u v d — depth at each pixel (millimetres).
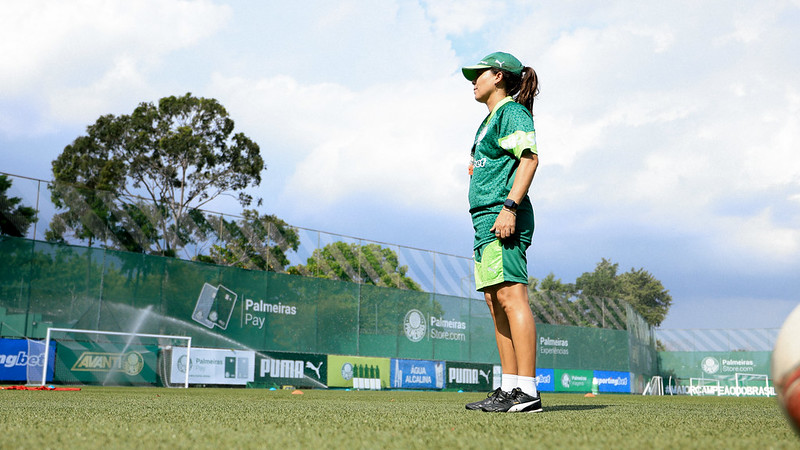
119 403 3307
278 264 17328
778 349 1210
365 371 17969
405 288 19531
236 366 15688
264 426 1672
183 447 1205
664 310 52844
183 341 15391
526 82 2908
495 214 2734
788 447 1211
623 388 25031
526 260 2740
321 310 17703
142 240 15469
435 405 3494
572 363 23328
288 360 16625
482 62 2920
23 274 13680
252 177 26891
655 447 1214
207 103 26438
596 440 1335
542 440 1336
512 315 2697
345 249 18641
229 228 16812
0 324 13172
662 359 30891
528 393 2650
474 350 20656
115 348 14258
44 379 10977
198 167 26016
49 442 1261
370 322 18547
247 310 16484
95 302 14469
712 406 3941
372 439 1351
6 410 2387
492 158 2789
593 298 24984
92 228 14828
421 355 19406
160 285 15352
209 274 16078
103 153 25422
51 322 13844
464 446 1234
